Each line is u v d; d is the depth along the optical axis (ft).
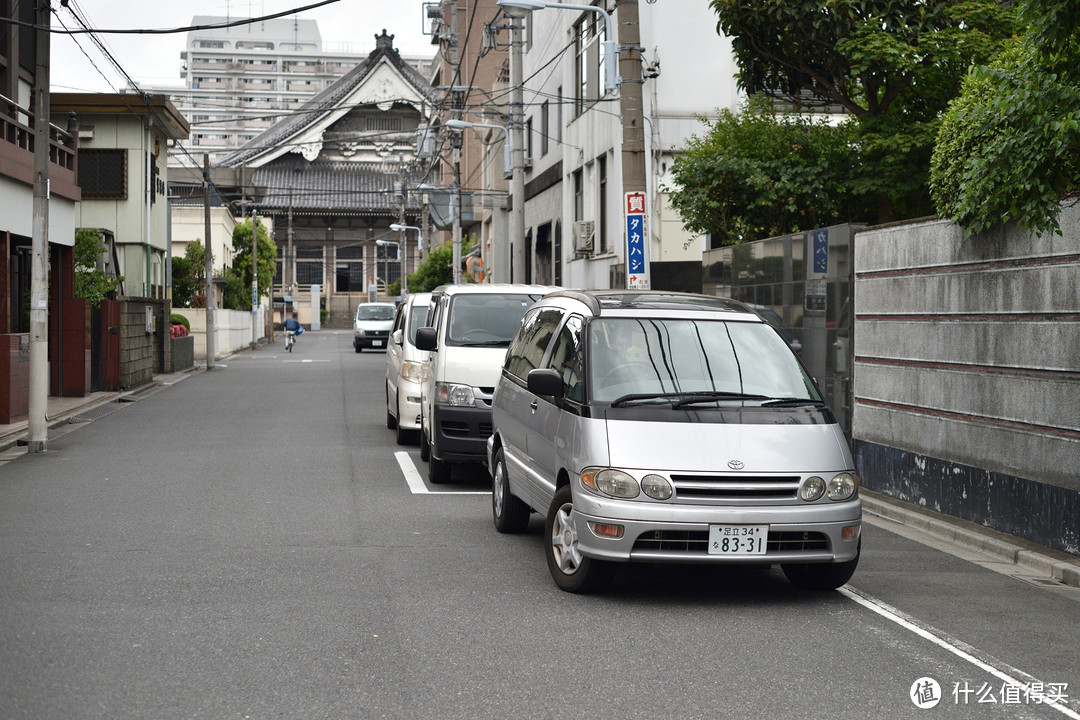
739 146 51.44
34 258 48.83
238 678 17.72
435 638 20.16
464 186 203.00
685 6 77.87
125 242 110.22
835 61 46.21
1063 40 24.30
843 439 24.11
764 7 44.27
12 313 67.82
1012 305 30.63
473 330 41.52
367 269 331.57
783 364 25.93
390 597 23.16
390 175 324.60
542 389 24.98
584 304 27.37
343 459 46.50
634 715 16.22
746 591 24.43
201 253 162.71
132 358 87.15
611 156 87.86
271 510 33.94
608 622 21.47
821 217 51.29
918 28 44.06
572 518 23.43
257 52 511.40
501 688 17.37
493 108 160.45
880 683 18.02
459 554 27.66
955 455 33.45
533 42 123.24
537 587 24.27
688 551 22.44
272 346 194.70
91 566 25.89
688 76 78.02
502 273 153.48
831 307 42.37
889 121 46.80
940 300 34.37
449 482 40.14
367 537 29.76
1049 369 28.89
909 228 36.29
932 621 22.15
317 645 19.61
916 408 35.86
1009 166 27.71
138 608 22.08
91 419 64.28
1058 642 20.83
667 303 27.20
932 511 34.63
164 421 63.10
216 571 25.44
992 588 25.30
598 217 92.84
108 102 107.96
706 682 17.85
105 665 18.34
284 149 313.32
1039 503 29.19
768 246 48.88
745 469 22.63
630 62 50.08
